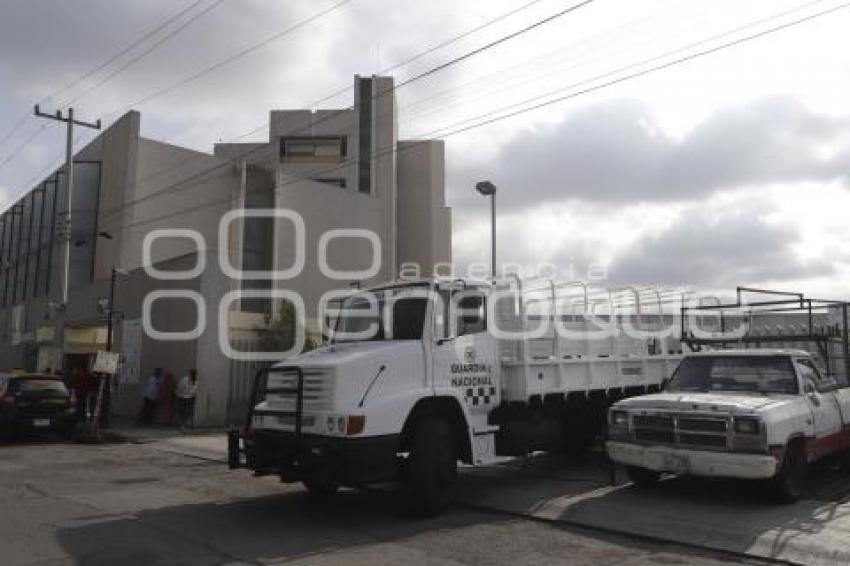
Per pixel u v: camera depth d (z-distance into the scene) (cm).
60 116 3166
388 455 903
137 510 985
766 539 777
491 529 876
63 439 2006
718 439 927
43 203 4562
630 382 1306
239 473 1333
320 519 930
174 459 1569
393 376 949
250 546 792
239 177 4244
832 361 1359
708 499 974
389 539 826
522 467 1293
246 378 2375
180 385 2222
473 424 1030
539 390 1102
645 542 813
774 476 917
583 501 984
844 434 1136
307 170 6788
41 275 4438
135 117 3819
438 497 949
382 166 6744
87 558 744
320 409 909
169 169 3934
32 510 982
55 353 3094
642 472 1052
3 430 1900
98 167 4122
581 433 1303
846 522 839
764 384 1048
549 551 773
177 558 746
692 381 1110
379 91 6862
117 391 2711
